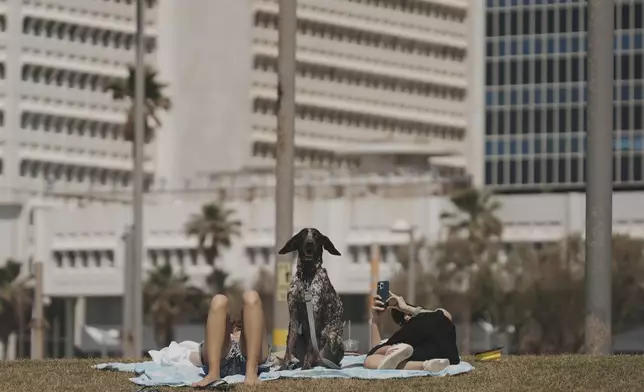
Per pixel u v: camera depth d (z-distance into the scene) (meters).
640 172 161.62
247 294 19.84
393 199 146.00
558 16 167.00
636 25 162.12
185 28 184.75
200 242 145.75
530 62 168.38
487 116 170.00
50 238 156.75
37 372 21.59
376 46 192.38
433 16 195.88
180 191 155.62
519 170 168.75
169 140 183.50
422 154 163.50
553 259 124.94
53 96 176.88
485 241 132.62
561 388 19.78
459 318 129.38
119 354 154.00
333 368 20.53
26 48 174.38
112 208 154.88
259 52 184.25
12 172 173.38
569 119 166.88
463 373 20.84
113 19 181.00
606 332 26.55
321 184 154.00
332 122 190.12
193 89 184.25
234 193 155.00
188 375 20.33
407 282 133.38
